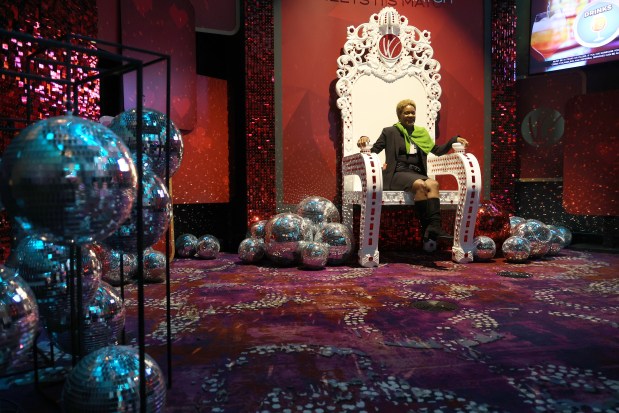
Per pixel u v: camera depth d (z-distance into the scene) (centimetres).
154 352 171
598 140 469
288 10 451
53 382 145
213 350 174
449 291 274
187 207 461
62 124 89
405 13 478
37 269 130
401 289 281
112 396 102
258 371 153
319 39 460
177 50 421
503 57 500
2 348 86
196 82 451
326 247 355
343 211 444
